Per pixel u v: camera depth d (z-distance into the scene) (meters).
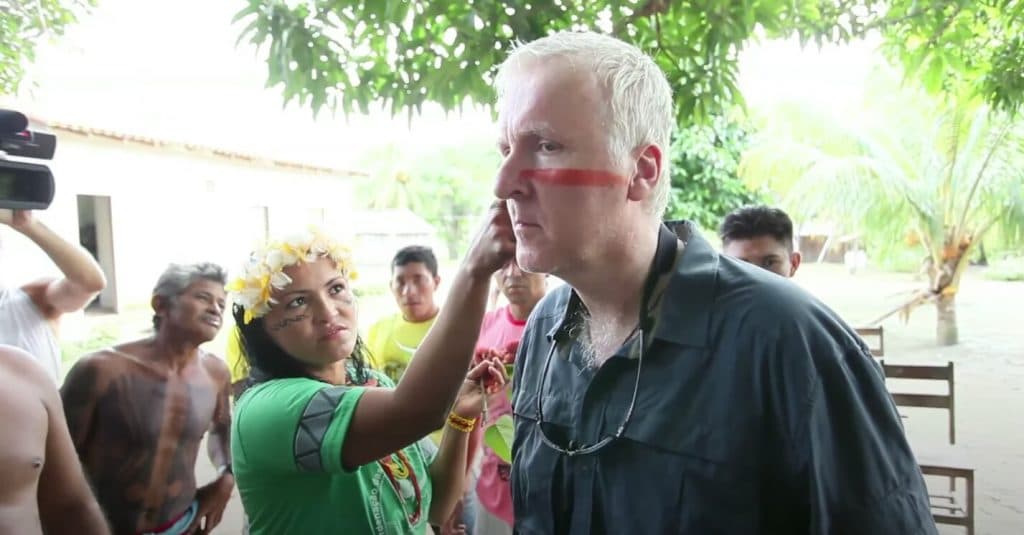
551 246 1.08
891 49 3.51
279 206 13.24
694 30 2.48
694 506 1.07
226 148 11.52
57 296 2.72
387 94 2.43
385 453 1.33
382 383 1.83
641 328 1.16
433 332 1.33
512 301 2.74
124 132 9.52
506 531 2.66
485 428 1.93
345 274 1.55
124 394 2.35
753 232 2.39
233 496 4.17
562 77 1.04
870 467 1.01
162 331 2.49
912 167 8.67
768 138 9.03
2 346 1.56
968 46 3.80
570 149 1.04
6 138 1.45
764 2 2.42
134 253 10.01
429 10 2.31
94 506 1.66
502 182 1.09
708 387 1.08
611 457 1.17
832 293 13.63
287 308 1.47
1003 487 4.34
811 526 1.00
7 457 1.42
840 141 8.66
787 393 1.02
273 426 1.36
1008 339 9.22
